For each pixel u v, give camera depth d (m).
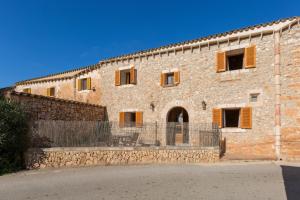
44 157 11.28
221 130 15.51
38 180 9.01
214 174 9.92
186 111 17.16
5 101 11.16
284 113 13.77
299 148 13.21
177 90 17.30
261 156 14.00
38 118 14.40
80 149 11.82
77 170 10.84
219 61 15.99
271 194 7.17
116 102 19.61
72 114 16.77
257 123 14.54
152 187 7.93
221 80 15.88
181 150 13.50
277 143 13.77
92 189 7.72
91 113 18.56
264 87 14.51
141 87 18.69
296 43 13.77
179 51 17.50
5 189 7.85
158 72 18.12
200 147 13.85
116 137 13.09
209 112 16.09
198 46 16.77
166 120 17.50
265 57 14.65
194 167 11.66
